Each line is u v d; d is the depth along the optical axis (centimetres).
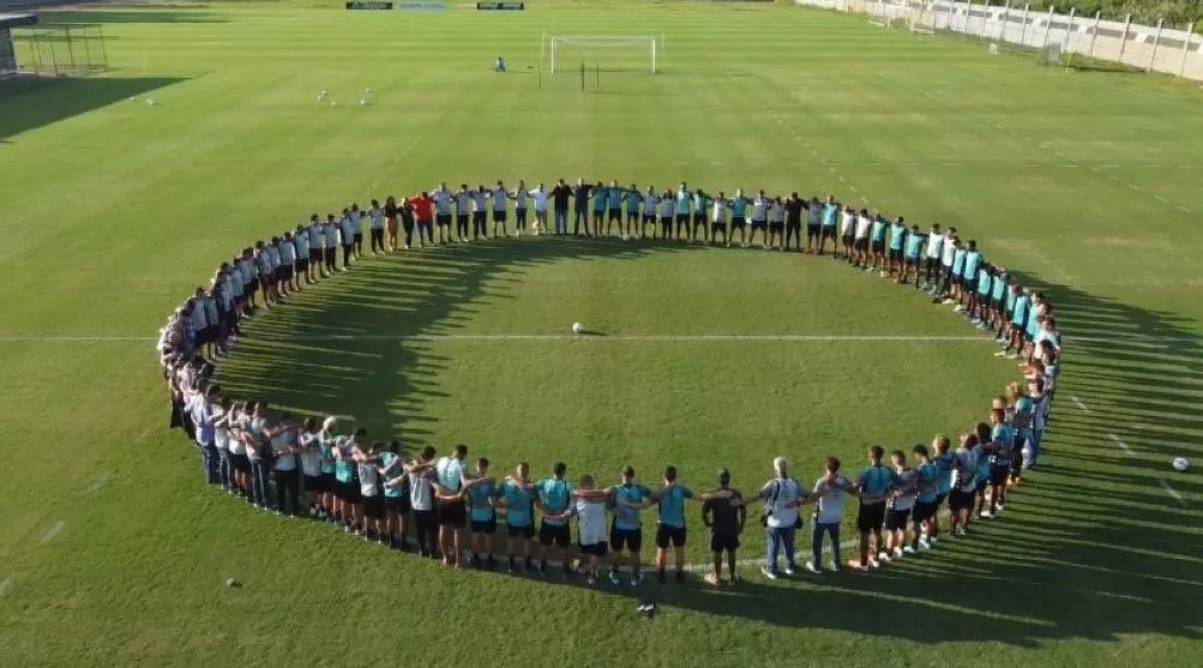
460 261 2853
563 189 3073
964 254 2447
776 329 2367
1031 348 2138
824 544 1543
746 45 8162
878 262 2806
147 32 8650
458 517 1451
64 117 4906
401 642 1297
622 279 2708
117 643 1289
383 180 3697
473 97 5522
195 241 2970
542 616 1355
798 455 1773
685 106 5284
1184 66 6438
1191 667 1252
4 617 1338
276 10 11156
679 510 1402
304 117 4912
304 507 1625
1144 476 1723
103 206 3341
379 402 1978
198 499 1636
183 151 4175
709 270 2789
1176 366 2180
